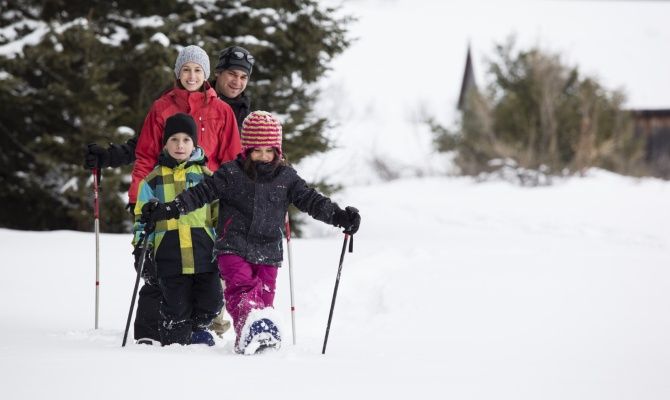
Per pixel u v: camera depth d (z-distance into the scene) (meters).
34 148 31.34
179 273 12.88
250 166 12.76
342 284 20.06
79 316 16.22
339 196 47.16
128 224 33.53
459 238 40.66
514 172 73.56
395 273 21.00
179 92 14.73
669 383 10.23
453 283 19.59
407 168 88.12
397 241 31.39
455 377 10.04
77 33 30.33
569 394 9.32
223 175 12.77
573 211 52.78
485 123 75.69
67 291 18.28
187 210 12.45
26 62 30.28
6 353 10.98
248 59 16.30
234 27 33.81
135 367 9.77
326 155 37.91
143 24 32.06
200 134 14.72
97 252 15.14
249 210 12.73
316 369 10.13
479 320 16.05
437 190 69.44
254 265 12.88
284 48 34.25
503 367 11.09
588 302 17.67
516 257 24.09
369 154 90.81
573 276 20.53
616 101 76.44
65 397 8.27
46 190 33.12
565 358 12.22
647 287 19.34
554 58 75.25
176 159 13.34
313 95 37.06
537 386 9.67
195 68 14.73
